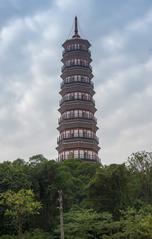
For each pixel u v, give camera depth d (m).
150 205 77.25
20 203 63.34
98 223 72.00
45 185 79.81
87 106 126.25
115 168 83.56
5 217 72.25
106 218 74.50
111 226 71.25
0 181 75.62
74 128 123.81
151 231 67.00
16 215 66.12
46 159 87.12
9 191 66.75
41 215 77.81
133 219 70.56
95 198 81.94
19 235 65.31
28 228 76.19
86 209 79.12
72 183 94.44
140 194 88.06
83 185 97.62
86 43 133.88
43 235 71.25
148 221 67.44
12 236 69.38
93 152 124.12
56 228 74.56
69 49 132.75
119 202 80.69
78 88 127.38
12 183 75.50
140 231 67.50
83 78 129.25
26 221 75.31
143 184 88.31
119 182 82.25
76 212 76.50
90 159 122.06
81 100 126.06
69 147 122.62
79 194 93.94
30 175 80.00
